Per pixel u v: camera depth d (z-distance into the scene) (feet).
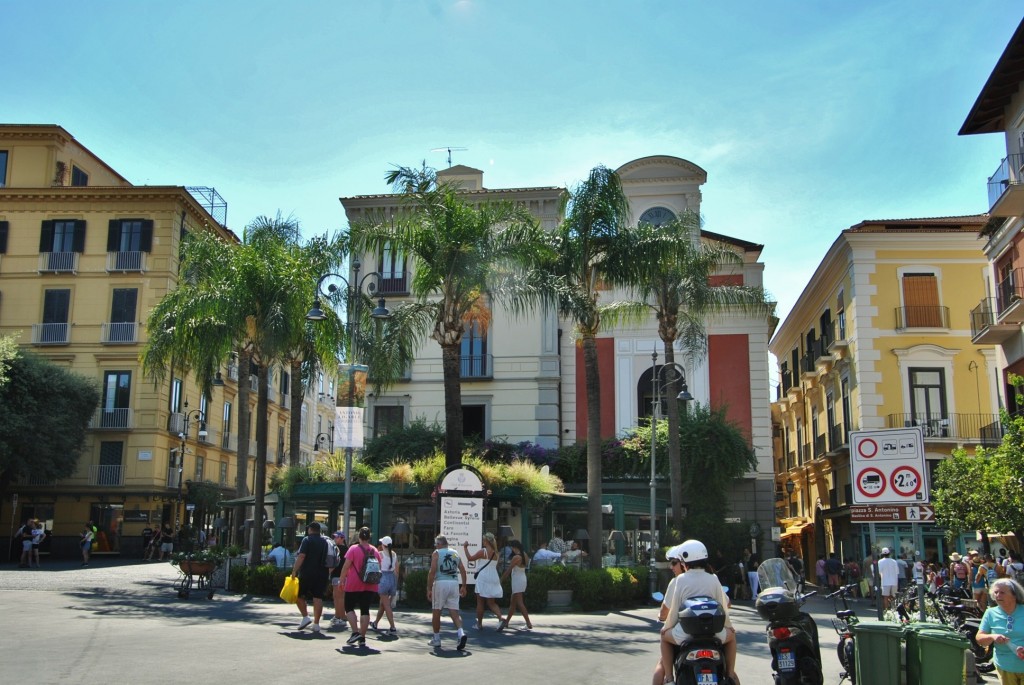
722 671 24.02
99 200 136.36
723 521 98.32
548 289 72.33
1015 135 78.18
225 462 159.63
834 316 125.70
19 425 109.91
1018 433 60.34
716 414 103.09
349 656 38.83
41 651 36.83
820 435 136.87
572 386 114.42
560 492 83.71
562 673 37.29
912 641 29.43
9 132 139.64
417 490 75.10
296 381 92.99
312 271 82.53
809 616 28.45
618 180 77.15
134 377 131.75
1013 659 28.40
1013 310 77.92
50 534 128.06
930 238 112.57
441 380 113.39
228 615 53.88
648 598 79.46
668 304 88.63
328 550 48.52
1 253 135.44
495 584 54.24
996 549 97.35
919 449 35.83
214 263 83.41
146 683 30.35
